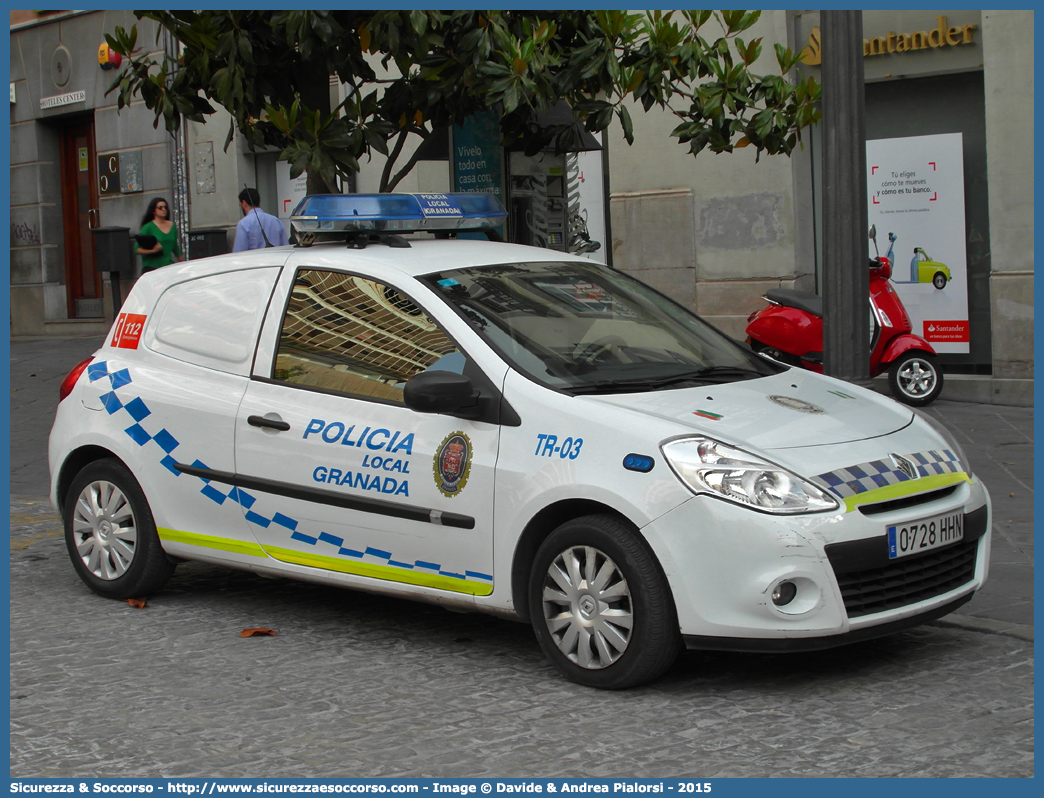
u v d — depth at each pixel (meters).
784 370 5.79
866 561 4.49
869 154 13.11
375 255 5.80
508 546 4.91
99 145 19.78
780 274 13.75
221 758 4.16
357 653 5.39
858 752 4.03
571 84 7.69
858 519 4.50
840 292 6.59
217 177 18.27
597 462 4.68
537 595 4.89
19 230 21.11
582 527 4.72
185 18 7.97
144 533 6.23
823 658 5.09
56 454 6.62
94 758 4.18
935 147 12.71
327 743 4.27
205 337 6.16
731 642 4.44
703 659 5.13
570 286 5.80
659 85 7.96
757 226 13.86
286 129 7.41
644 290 6.16
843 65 6.52
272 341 5.87
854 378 6.60
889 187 13.02
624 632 4.65
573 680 4.83
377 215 5.97
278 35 7.97
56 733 4.43
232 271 6.22
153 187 19.17
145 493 6.20
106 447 6.33
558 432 4.82
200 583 6.82
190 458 6.00
